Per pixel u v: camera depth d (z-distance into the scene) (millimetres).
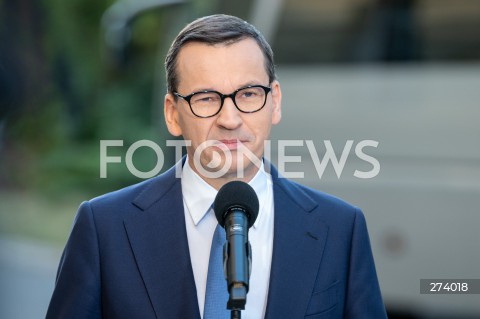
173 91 7062
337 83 14930
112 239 7211
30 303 23953
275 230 7246
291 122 15102
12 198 38875
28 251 30578
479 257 13656
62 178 38250
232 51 6844
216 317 6949
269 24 15719
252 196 6570
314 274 7180
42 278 26734
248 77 6848
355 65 14914
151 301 7035
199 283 7141
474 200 13695
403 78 14547
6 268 27703
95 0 41281
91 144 40781
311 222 7348
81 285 7137
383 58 14734
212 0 16719
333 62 15062
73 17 41094
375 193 14234
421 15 14680
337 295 7203
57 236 33156
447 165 13977
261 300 7117
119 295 7078
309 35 15312
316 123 14898
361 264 7340
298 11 15500
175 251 7156
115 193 7500
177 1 20141
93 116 40969
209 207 7219
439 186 13906
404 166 14188
